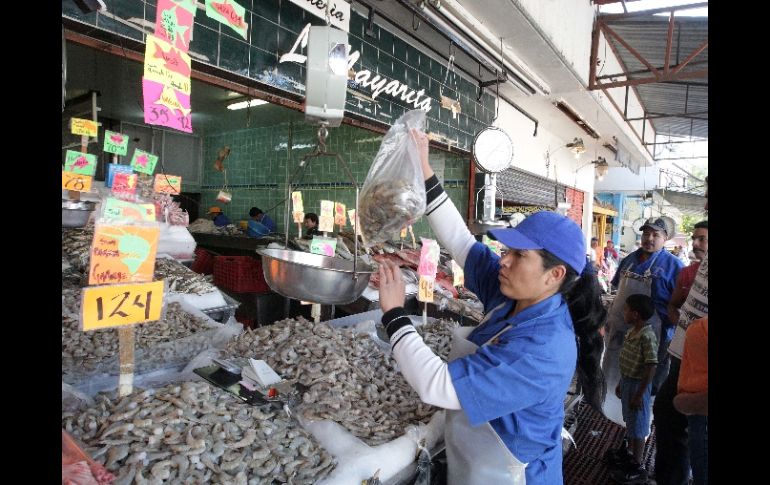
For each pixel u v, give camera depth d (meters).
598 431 3.37
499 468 1.32
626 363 2.97
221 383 1.59
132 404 1.28
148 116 1.43
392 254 4.52
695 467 2.12
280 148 6.71
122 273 1.19
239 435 1.32
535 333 1.27
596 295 1.48
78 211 1.95
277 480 1.23
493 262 1.77
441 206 1.91
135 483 1.06
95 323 1.15
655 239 3.52
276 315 3.96
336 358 1.86
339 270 1.42
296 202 3.68
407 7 3.29
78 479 0.97
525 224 1.33
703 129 10.98
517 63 4.65
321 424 1.50
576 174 9.55
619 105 7.64
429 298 2.66
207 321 2.42
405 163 1.62
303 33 2.94
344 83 1.67
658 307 3.40
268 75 2.76
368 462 1.35
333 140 6.09
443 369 1.22
